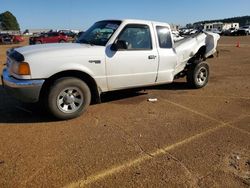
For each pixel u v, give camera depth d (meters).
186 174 3.92
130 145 4.74
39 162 4.15
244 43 33.16
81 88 5.89
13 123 5.66
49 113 6.00
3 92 7.95
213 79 10.40
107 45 6.34
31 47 6.11
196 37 8.89
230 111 6.62
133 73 6.72
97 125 5.61
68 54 5.80
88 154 4.41
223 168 4.09
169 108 6.78
